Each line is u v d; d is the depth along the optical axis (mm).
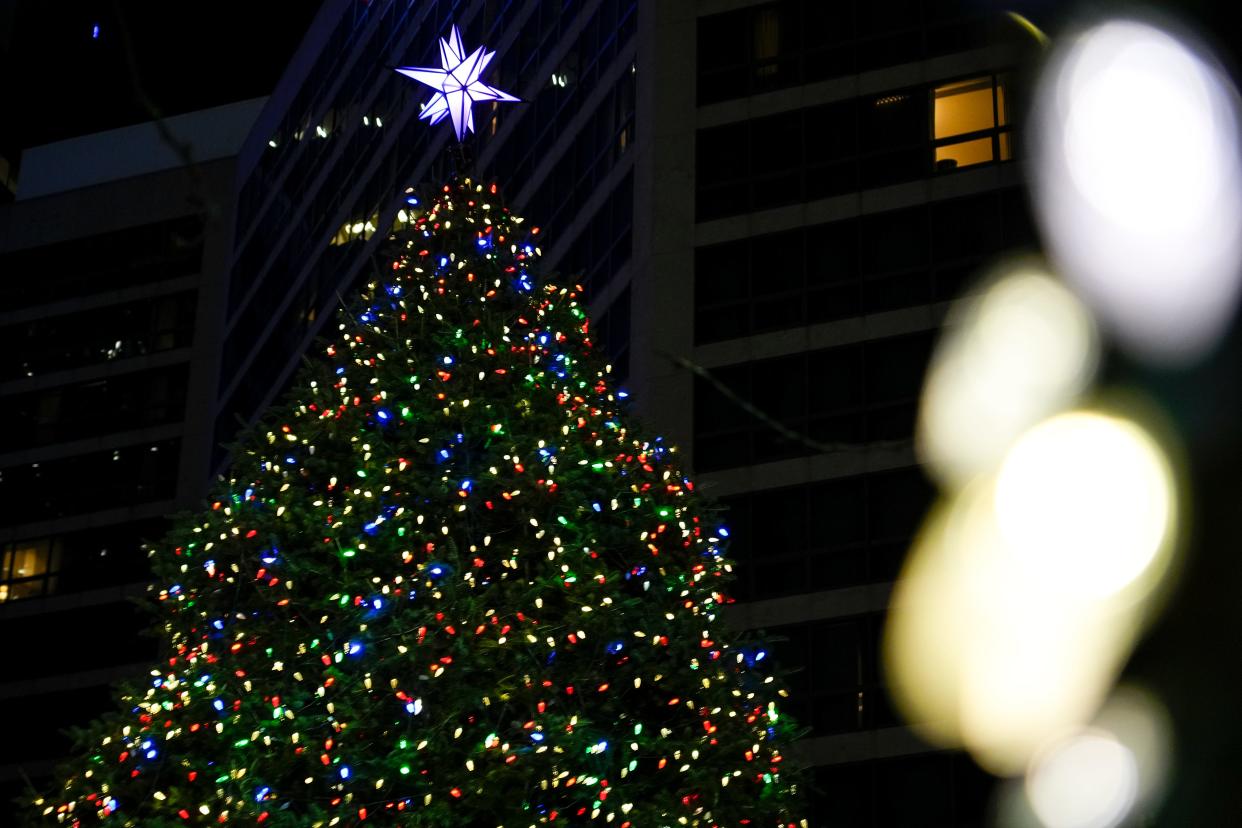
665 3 51406
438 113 27859
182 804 18078
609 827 19172
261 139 77375
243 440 21734
